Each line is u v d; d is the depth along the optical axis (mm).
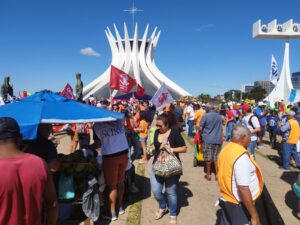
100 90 57406
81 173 5465
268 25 37438
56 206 2867
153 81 64250
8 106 5109
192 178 8938
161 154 5645
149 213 6426
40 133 4730
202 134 8695
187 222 5996
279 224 4816
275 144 13969
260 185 3945
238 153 3809
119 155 5996
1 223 2451
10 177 2469
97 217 5656
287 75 38438
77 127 10898
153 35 73688
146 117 10773
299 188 5785
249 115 9586
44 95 5555
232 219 3900
